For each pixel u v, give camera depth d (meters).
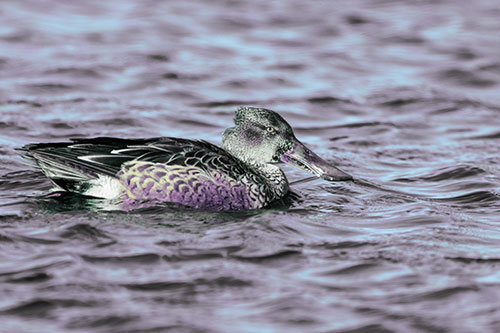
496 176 15.46
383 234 12.33
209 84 20.81
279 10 26.72
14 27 24.02
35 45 22.78
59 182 13.09
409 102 20.09
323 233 12.34
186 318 9.63
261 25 25.30
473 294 10.34
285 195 14.34
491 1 27.75
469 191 14.62
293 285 10.52
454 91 20.81
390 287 10.52
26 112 18.39
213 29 24.83
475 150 17.25
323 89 20.72
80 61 21.78
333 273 10.91
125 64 21.77
